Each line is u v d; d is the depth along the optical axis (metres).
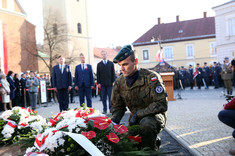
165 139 4.48
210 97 12.68
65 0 42.75
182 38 45.78
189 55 45.69
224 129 4.80
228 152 3.36
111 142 2.19
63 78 8.60
